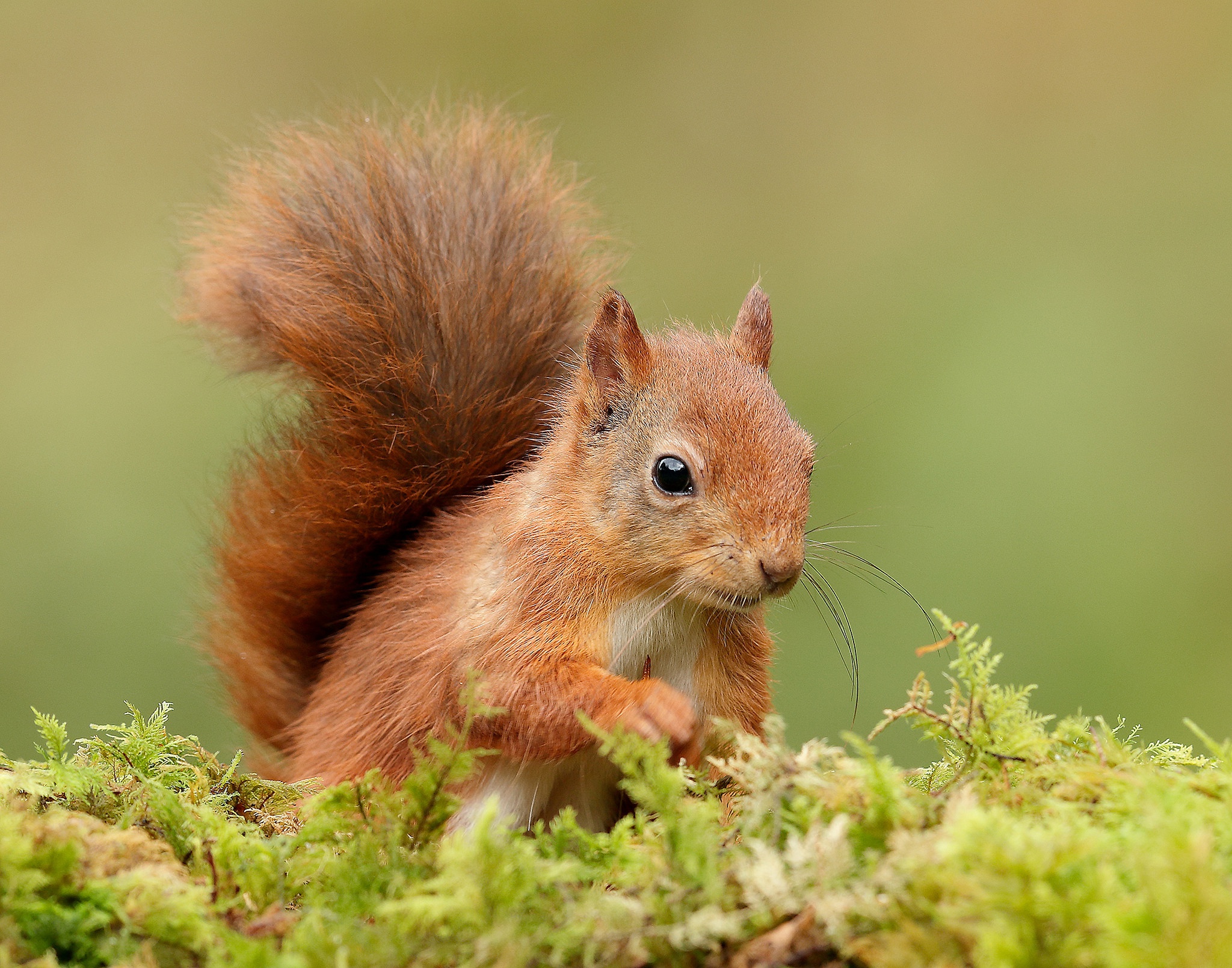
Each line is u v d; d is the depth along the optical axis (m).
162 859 5.33
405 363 9.60
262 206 10.20
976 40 23.30
